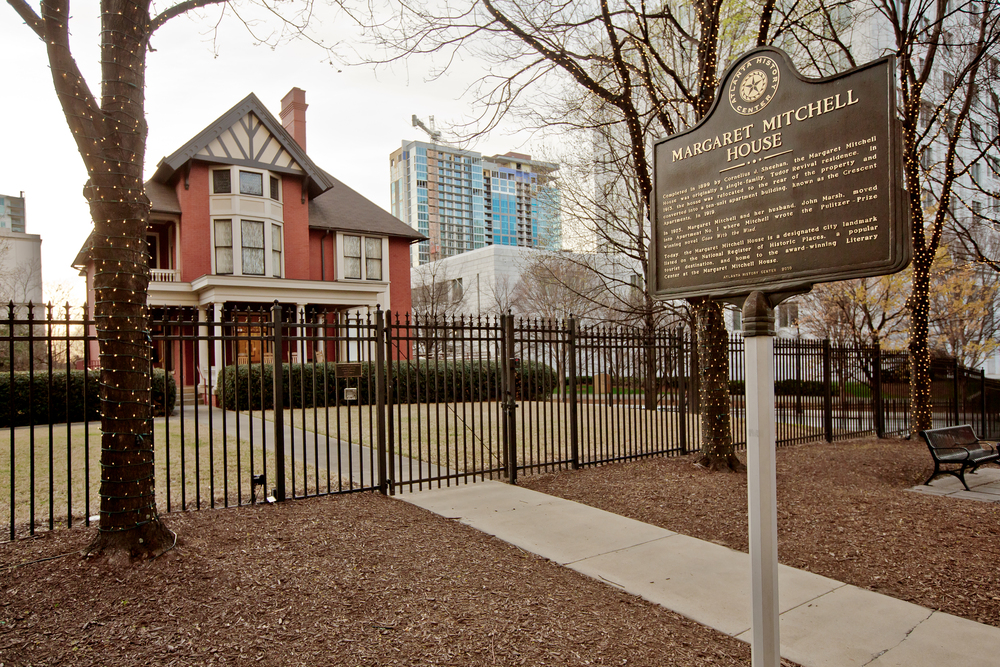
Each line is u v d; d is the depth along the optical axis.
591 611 4.05
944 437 8.60
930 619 4.06
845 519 6.16
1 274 31.11
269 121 22.03
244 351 20.05
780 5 11.05
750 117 3.49
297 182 23.34
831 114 3.12
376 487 6.99
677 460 9.11
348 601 3.97
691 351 11.21
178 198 21.42
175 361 20.33
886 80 2.91
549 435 12.45
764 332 3.14
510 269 41.66
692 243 3.78
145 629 3.50
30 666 3.12
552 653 3.46
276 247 22.41
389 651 3.40
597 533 5.75
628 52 12.38
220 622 3.61
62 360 31.45
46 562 4.12
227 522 5.23
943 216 12.16
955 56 13.52
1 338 4.49
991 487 8.05
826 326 20.34
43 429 12.12
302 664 3.24
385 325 7.01
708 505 6.71
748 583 4.59
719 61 10.84
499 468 7.88
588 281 21.67
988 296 18.20
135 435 4.33
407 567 4.60
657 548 5.36
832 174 3.10
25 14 4.22
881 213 2.91
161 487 7.12
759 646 2.90
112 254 4.32
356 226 24.97
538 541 5.48
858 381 13.97
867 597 4.41
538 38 8.73
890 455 10.26
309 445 10.27
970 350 18.56
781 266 3.28
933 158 21.70
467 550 5.11
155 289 19.56
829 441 12.30
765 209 3.38
